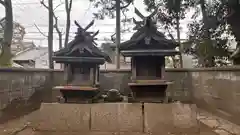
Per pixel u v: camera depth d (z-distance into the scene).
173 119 3.66
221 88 4.48
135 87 3.88
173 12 7.22
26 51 15.81
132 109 3.74
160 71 4.06
